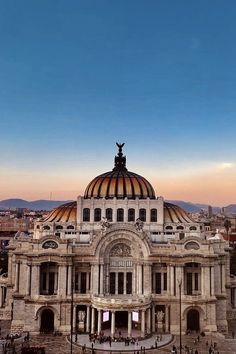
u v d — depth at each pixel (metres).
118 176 136.25
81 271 117.62
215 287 117.94
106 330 112.56
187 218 136.25
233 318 128.62
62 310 113.06
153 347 100.62
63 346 101.81
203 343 105.00
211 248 115.56
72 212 133.38
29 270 113.94
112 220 128.12
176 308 114.31
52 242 116.12
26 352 93.88
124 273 117.81
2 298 131.88
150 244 116.50
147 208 128.88
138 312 109.31
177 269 115.06
